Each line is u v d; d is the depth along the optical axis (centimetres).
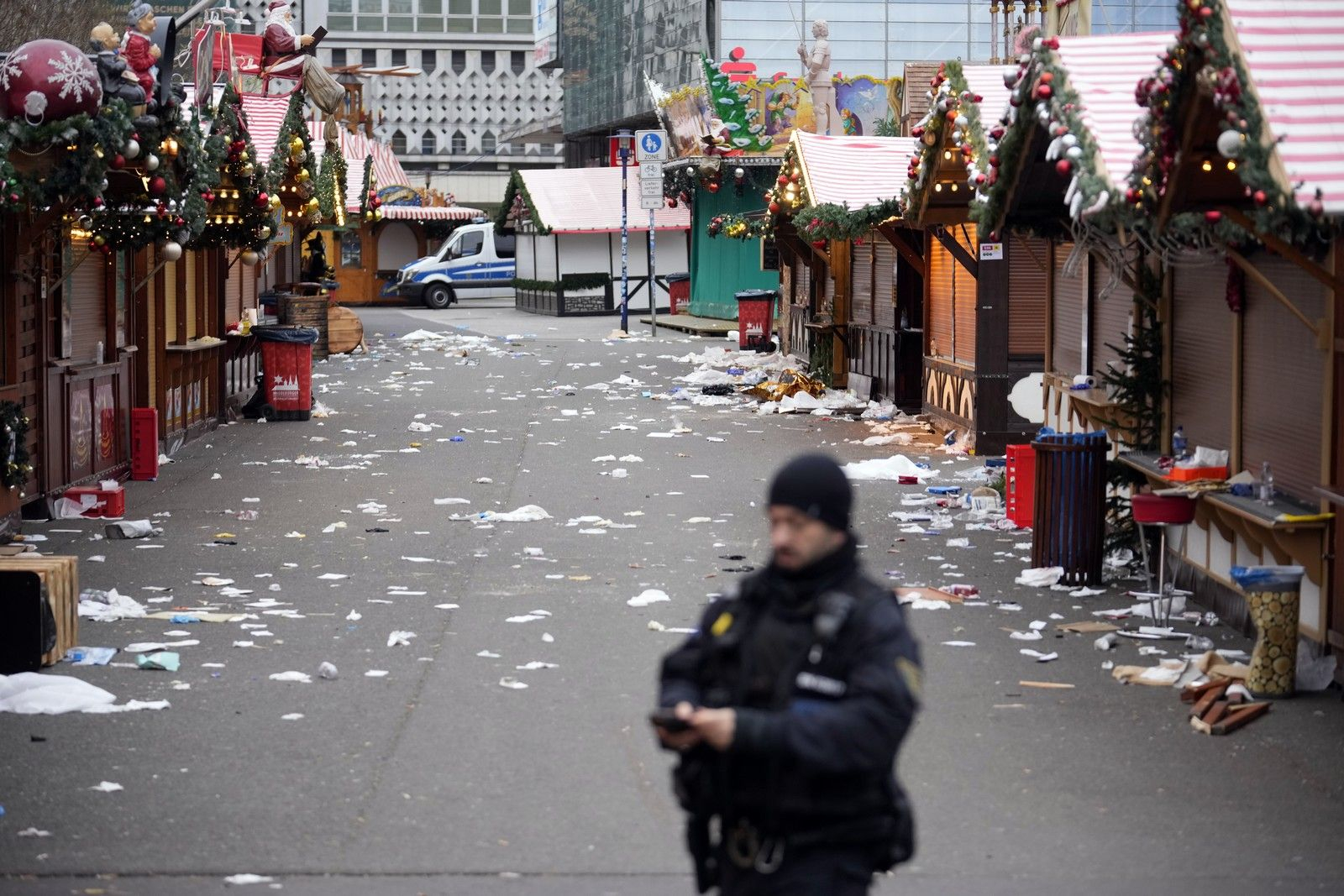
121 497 4581
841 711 1173
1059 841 2030
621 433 6662
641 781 2256
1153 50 3166
